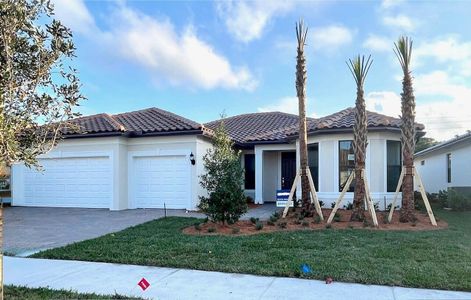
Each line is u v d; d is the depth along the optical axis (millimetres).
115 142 15625
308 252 7207
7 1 3613
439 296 4922
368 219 11156
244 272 6121
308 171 11836
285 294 5078
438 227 10141
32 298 4930
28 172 17078
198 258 6941
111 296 5055
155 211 14781
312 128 15000
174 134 15328
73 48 4234
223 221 10312
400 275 5680
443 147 19453
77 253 7457
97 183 16047
